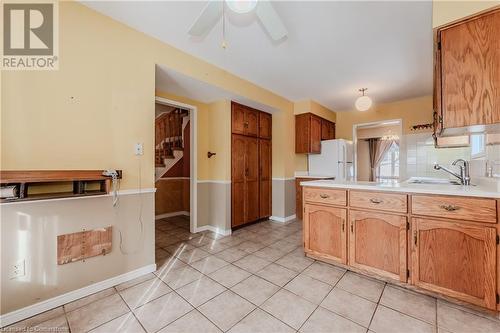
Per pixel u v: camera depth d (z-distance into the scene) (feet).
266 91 11.95
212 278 6.61
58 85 5.36
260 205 13.15
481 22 4.70
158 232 11.35
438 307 5.17
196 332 4.44
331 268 7.20
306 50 7.94
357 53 8.18
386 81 10.82
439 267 5.37
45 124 5.17
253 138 12.69
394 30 6.79
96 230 5.91
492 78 4.59
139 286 6.18
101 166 6.02
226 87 9.59
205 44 7.54
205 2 5.63
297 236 10.65
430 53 8.16
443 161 12.25
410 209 5.77
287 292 5.84
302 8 5.82
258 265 7.48
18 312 4.76
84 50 5.76
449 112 5.04
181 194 15.38
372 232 6.41
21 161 4.87
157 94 9.78
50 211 5.22
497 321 4.68
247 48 7.79
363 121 15.52
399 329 4.49
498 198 4.66
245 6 4.43
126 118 6.52
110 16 6.18
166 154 15.24
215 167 11.55
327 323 4.67
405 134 13.67
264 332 4.43
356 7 5.80
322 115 14.99
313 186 7.70
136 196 6.73
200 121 11.57
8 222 4.70
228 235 10.84
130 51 6.59
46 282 5.15
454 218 5.16
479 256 4.88
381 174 23.03
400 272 5.92
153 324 4.67
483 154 7.39
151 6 5.79
